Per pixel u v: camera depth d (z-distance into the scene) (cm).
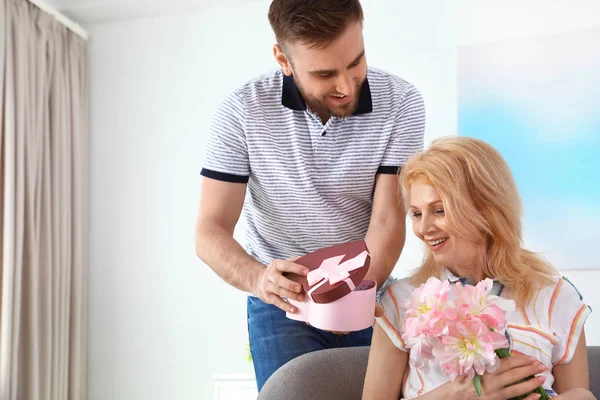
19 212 253
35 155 265
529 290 114
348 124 140
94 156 302
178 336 288
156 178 295
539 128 249
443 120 262
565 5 250
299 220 148
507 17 256
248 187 155
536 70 250
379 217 139
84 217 299
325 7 116
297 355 148
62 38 289
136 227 296
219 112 146
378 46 271
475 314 86
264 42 285
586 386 112
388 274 135
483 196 113
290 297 111
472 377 87
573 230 245
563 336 112
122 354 295
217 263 133
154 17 299
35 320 261
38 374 262
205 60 291
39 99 269
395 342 116
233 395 276
